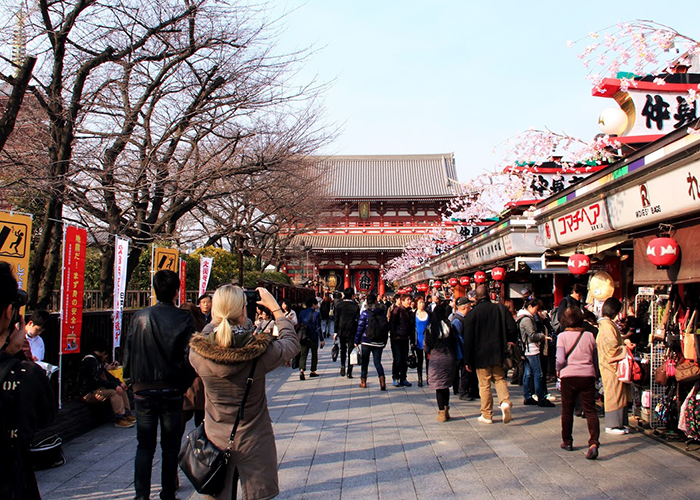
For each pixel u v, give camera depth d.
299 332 12.78
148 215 12.95
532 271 11.52
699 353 6.03
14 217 6.06
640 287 8.28
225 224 19.61
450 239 19.48
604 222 7.41
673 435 6.75
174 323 4.76
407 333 11.51
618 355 7.10
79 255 7.52
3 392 2.75
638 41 6.63
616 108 6.94
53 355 7.49
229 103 11.77
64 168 9.00
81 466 5.98
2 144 6.86
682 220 6.07
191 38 10.91
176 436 4.76
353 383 12.07
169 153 11.77
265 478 3.59
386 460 6.08
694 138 5.19
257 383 3.66
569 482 5.23
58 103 9.02
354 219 56.59
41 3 8.80
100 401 7.86
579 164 10.66
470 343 7.82
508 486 5.15
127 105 10.98
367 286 57.78
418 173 60.75
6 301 2.87
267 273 30.33
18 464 2.78
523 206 12.16
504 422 7.81
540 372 9.08
